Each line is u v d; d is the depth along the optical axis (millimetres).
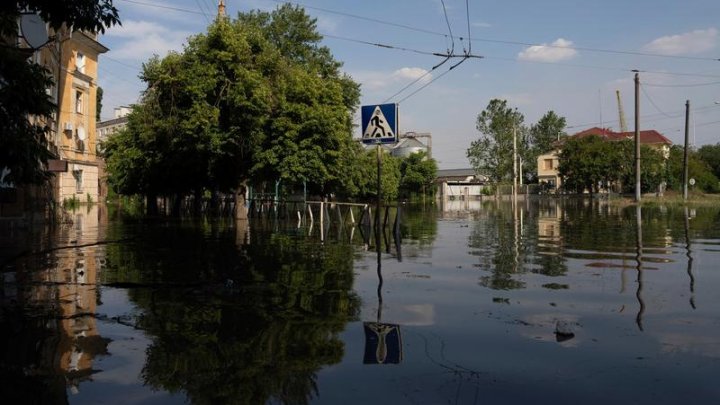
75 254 11812
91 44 41781
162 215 32156
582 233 16594
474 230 18625
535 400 3686
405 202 64688
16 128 7414
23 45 13500
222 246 13453
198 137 23734
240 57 23609
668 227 18656
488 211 36344
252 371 4312
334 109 28531
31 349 4895
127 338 5234
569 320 5801
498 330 5430
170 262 10469
